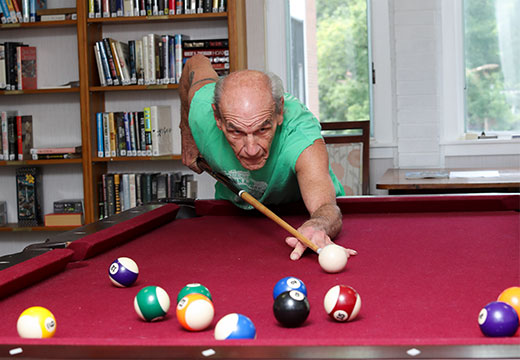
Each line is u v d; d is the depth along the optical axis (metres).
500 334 0.87
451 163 4.28
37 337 0.94
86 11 4.08
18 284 1.29
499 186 2.99
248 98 1.67
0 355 0.83
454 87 4.27
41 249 1.56
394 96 4.32
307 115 2.01
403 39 4.25
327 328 0.98
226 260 1.57
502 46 4.30
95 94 4.20
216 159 2.16
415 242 1.72
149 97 4.37
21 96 4.47
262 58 4.33
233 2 3.95
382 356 0.77
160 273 1.44
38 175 4.37
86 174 4.12
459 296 1.16
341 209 2.29
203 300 1.00
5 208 4.49
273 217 1.66
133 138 4.10
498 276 1.31
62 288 1.32
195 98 2.23
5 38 4.44
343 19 4.41
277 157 1.95
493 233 1.82
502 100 4.34
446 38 4.27
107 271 1.48
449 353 0.77
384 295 1.18
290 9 4.47
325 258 1.37
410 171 3.93
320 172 1.87
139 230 1.92
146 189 4.15
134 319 1.08
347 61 4.45
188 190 4.18
